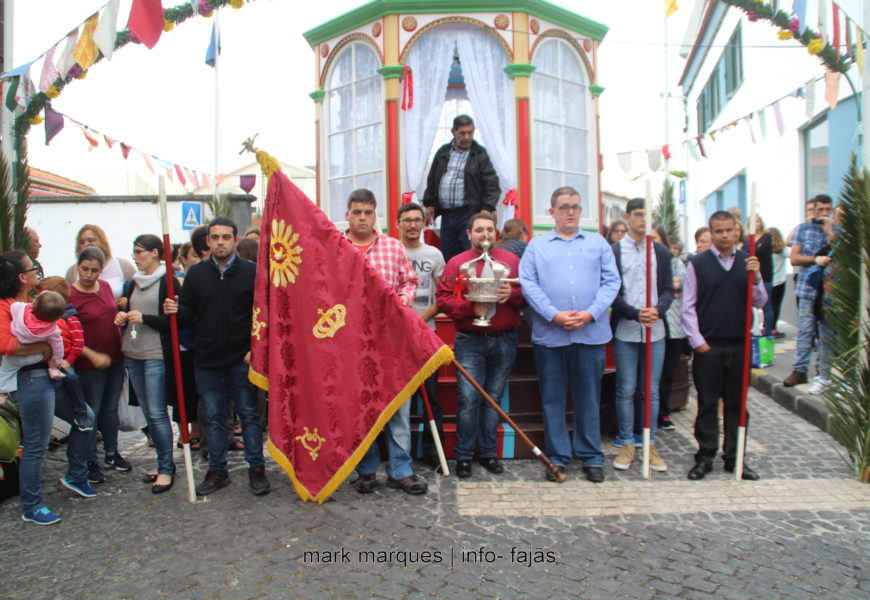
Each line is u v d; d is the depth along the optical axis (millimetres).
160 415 4785
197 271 4664
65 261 14031
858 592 3227
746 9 5730
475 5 6535
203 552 3707
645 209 4754
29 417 4184
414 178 6664
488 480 4848
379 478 4926
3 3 5711
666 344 5953
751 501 4355
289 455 4484
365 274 4445
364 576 3412
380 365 4430
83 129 5980
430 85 6691
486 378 5062
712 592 3236
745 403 4730
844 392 4879
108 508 4414
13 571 3537
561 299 4789
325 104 7273
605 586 3301
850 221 4945
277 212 4574
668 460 5227
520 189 6613
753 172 13109
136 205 14031
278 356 4504
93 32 4523
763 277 8766
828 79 5840
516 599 3189
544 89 6824
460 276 4805
